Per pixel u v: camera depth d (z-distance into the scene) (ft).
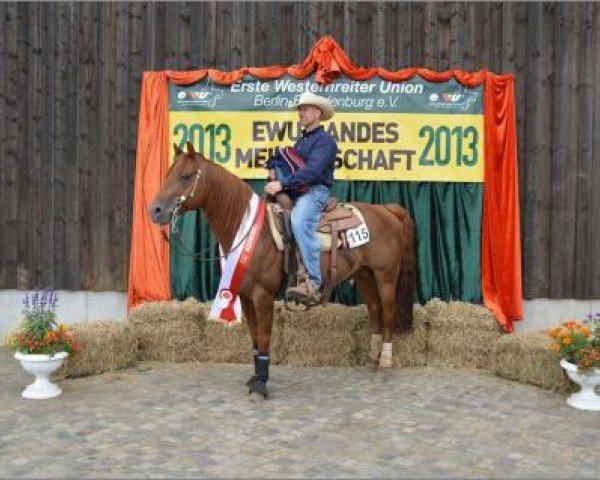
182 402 16.03
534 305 21.26
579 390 16.76
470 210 20.90
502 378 18.24
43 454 12.96
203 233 21.21
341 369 19.06
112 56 21.44
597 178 21.15
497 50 20.94
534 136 21.02
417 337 19.25
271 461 12.71
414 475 12.15
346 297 21.38
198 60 21.29
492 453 13.16
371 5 20.95
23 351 16.30
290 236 16.31
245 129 21.02
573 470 12.40
